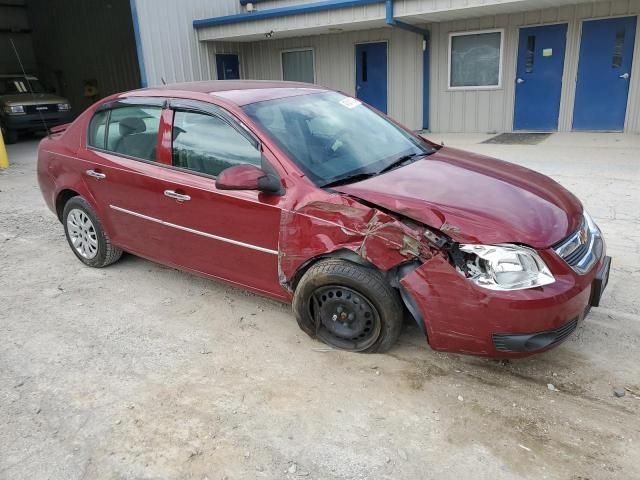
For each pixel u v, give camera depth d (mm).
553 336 2799
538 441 2609
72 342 3680
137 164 4117
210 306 4121
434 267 2865
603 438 2609
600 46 10664
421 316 2977
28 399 3084
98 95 19234
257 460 2566
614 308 3785
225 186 3234
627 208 5930
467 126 12555
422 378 3119
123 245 4500
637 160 8305
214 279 3932
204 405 2971
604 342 3395
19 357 3521
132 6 12539
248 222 3467
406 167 3582
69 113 15250
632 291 4008
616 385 2992
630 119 10773
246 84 4234
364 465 2510
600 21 10500
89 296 4375
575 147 9680
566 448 2559
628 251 4734
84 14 18328
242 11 14930
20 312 4145
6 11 20000
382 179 3342
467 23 11805
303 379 3158
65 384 3213
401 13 10820
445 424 2750
